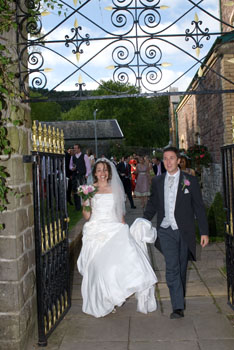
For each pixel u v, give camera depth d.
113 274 3.87
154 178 4.30
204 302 4.34
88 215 4.42
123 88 46.50
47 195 3.71
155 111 65.25
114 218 4.33
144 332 3.63
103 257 4.00
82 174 10.44
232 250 4.01
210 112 10.13
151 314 4.08
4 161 3.27
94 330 3.73
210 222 7.42
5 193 3.23
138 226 4.34
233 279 4.02
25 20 3.68
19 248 3.31
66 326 3.85
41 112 48.50
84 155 10.41
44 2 3.52
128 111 61.72
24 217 3.52
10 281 3.24
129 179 13.20
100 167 4.39
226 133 8.10
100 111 62.19
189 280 5.16
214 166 9.97
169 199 4.07
